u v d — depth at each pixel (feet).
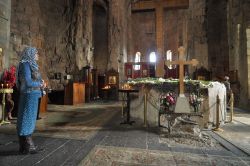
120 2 69.72
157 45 81.25
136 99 23.85
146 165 11.46
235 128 21.48
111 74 63.46
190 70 60.44
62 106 42.83
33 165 11.21
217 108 20.45
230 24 49.16
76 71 57.88
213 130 20.33
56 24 54.03
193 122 17.49
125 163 11.70
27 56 12.98
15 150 13.60
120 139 16.75
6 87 23.32
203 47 59.36
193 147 14.76
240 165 11.53
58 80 53.36
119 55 68.69
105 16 77.87
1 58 25.13
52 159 12.14
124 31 72.84
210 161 12.08
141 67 73.72
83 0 61.93
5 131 19.10
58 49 55.01
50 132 19.03
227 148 14.47
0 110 24.62
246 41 39.50
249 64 38.93
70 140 16.30
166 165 11.45
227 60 57.67
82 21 61.72
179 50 19.85
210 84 21.71
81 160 12.04
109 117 28.40
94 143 15.53
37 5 45.34
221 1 59.31
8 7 26.96
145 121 21.77
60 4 55.36
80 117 28.32
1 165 11.12
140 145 15.12
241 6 42.24
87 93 55.16
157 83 22.52
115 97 62.18
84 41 62.95
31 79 12.70
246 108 38.52
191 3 63.05
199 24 60.54
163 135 17.69
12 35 37.24
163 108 20.68
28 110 12.71
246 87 39.01
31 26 43.01
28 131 12.67
